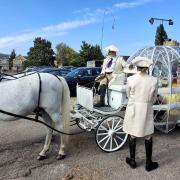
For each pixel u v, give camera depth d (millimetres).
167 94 4199
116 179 2994
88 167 3266
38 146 3910
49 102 3383
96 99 4191
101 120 3654
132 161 3273
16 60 51938
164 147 3916
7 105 3266
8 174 3086
